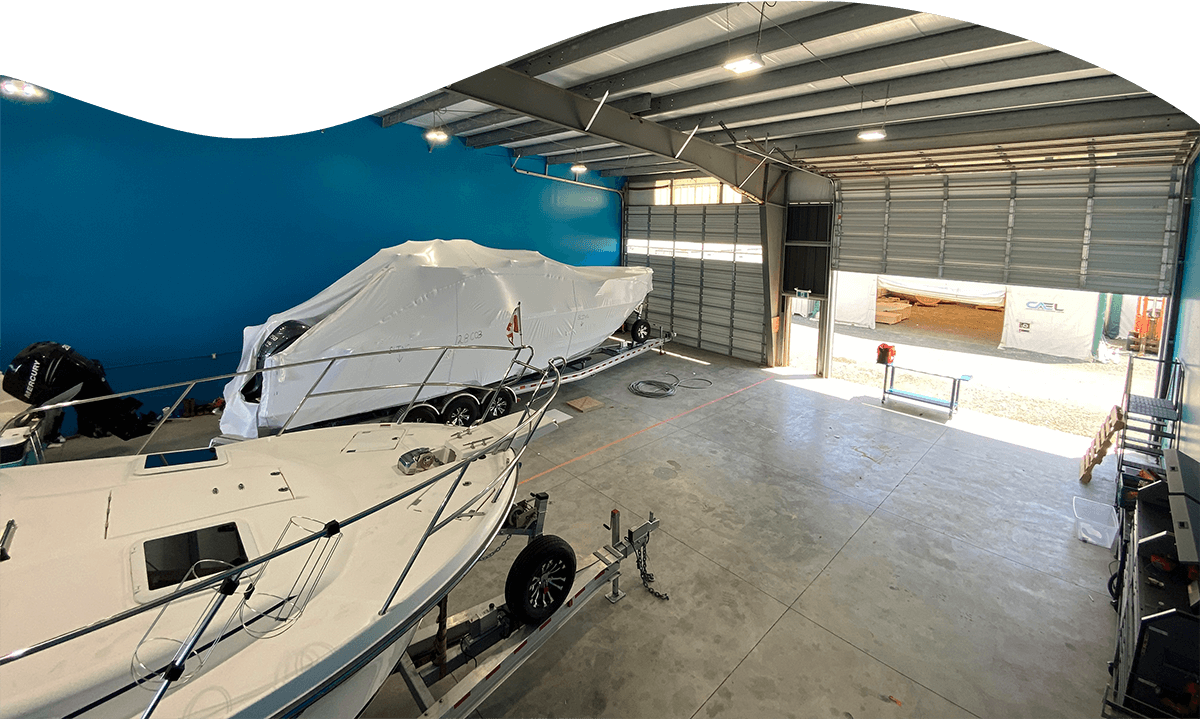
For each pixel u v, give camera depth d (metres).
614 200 13.86
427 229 9.91
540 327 7.98
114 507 2.46
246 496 2.67
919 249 9.23
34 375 5.62
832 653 3.80
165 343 7.39
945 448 7.32
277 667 1.99
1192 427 4.84
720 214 12.05
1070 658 3.77
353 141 8.72
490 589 4.38
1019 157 7.35
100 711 1.76
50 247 6.46
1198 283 5.38
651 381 10.31
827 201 10.31
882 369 11.48
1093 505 5.79
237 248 7.80
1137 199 7.08
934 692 3.49
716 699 3.43
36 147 6.26
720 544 5.07
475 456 2.75
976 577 4.63
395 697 3.36
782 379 10.62
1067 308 12.34
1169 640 3.08
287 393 5.58
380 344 6.11
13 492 2.46
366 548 2.56
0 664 1.51
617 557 3.99
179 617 2.01
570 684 3.52
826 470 6.63
